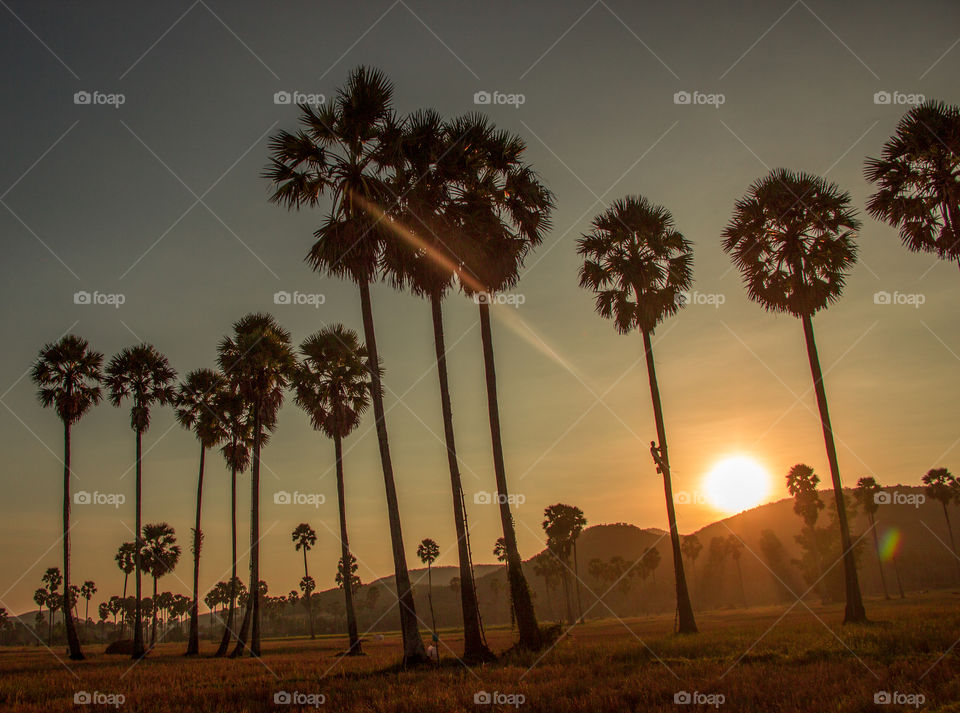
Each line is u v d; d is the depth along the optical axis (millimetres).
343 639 77750
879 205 27062
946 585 127688
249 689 17984
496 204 27641
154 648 66250
